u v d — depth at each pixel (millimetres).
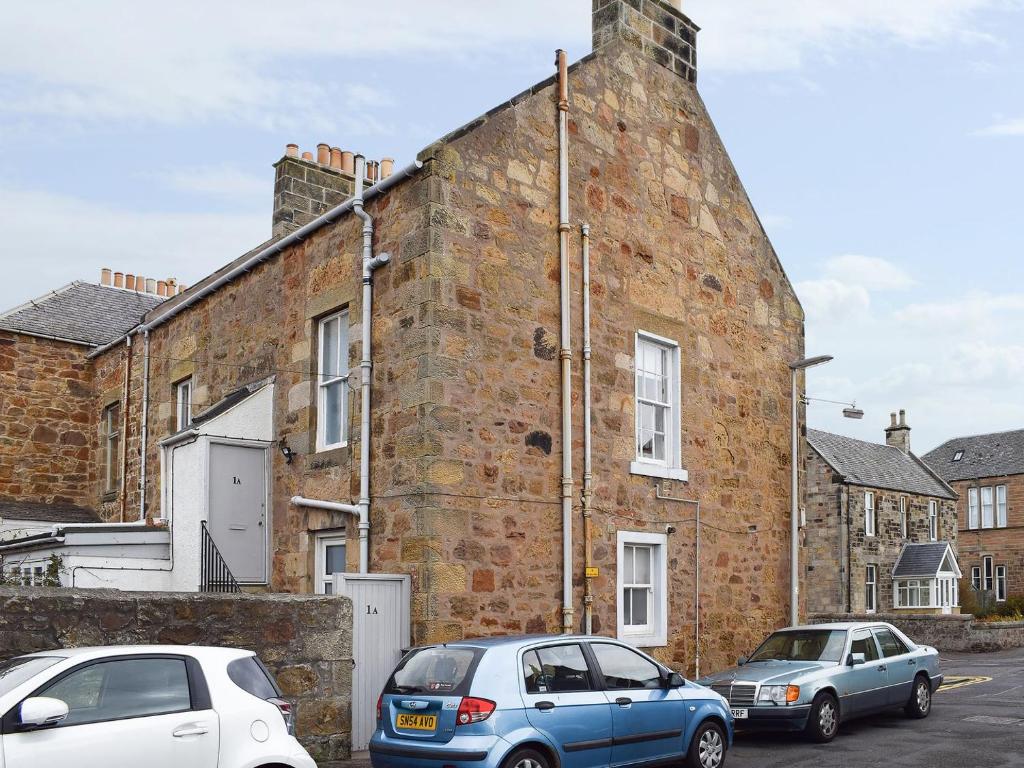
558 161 13859
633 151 15242
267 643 9906
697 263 16094
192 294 17094
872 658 13133
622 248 14727
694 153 16453
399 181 12633
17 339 20875
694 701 9898
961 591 43906
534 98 13695
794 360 17891
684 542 14992
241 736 6867
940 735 12203
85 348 21688
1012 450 54656
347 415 13359
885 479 42000
